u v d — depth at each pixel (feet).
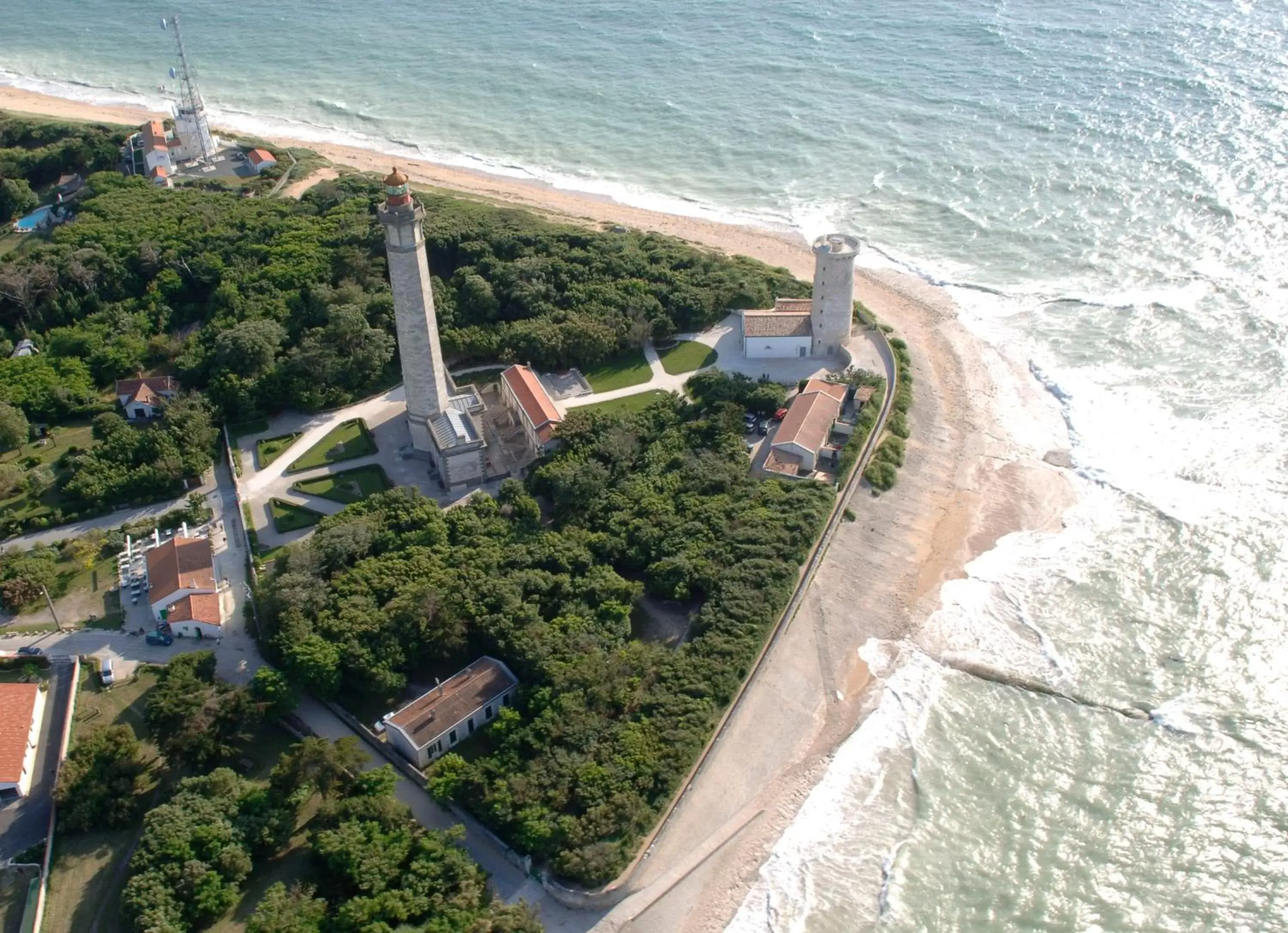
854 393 575.79
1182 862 356.79
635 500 505.25
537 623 428.15
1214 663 426.51
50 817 371.76
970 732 405.59
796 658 438.40
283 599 430.61
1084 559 482.69
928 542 499.10
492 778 374.84
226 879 346.74
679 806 377.91
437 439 517.96
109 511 518.37
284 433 568.41
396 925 329.31
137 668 431.02
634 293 654.12
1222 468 526.16
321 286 644.27
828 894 352.49
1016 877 355.15
